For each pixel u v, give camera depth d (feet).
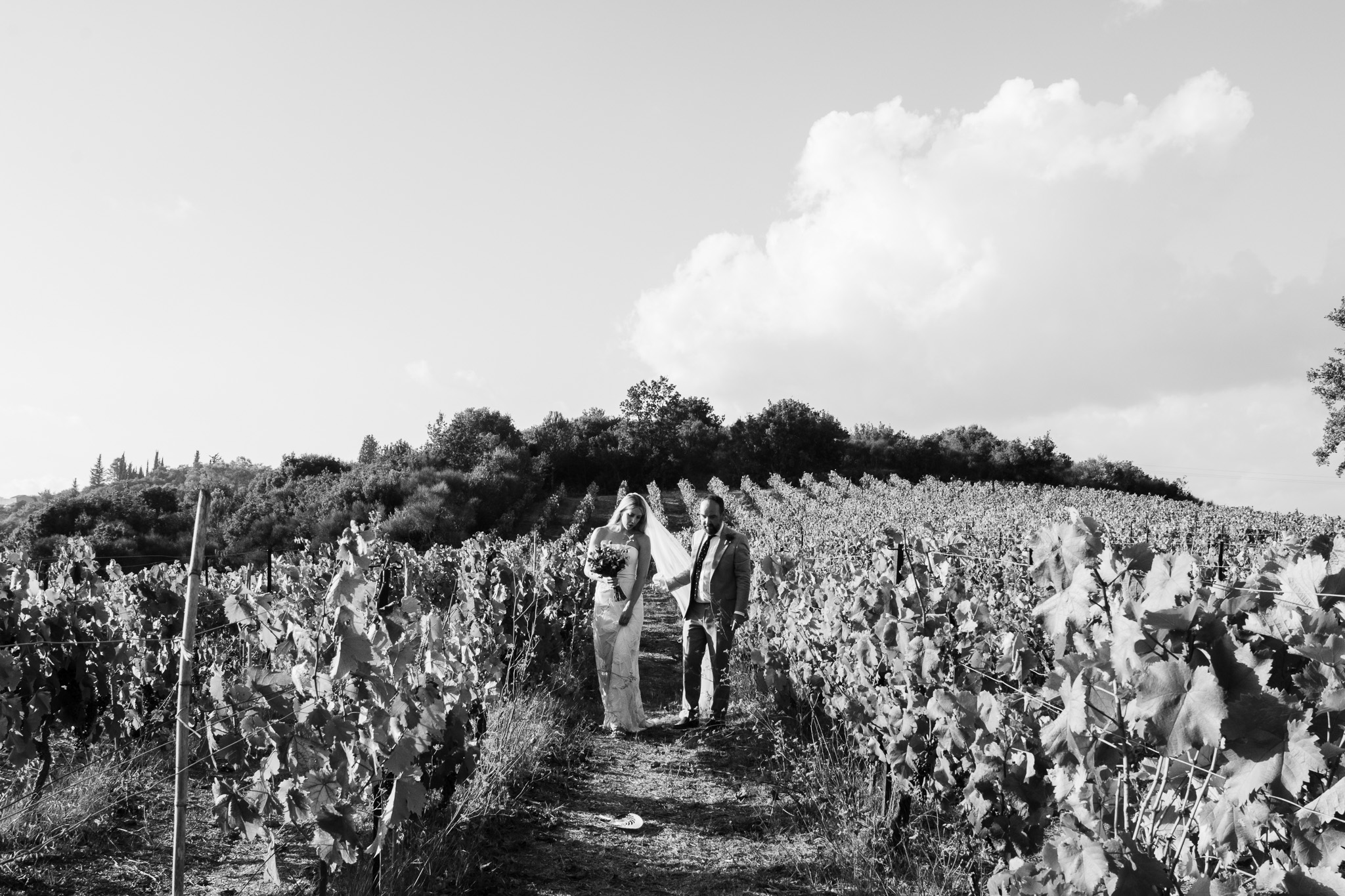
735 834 14.75
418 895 11.68
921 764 13.37
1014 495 154.10
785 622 24.59
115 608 18.62
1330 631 6.59
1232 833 6.48
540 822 15.07
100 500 124.47
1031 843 10.66
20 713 13.71
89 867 12.40
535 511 168.04
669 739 21.27
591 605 34.12
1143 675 6.57
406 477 145.07
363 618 10.92
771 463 256.93
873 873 12.41
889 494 160.45
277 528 123.95
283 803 10.89
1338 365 119.44
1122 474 276.00
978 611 13.84
